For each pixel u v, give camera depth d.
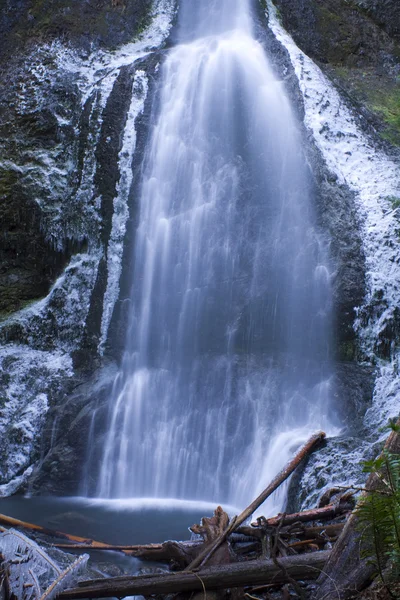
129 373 9.05
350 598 3.44
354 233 9.45
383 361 8.72
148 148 10.55
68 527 6.86
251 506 5.22
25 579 4.03
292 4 13.68
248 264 9.52
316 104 11.15
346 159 10.69
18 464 8.34
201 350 9.27
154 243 9.98
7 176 11.08
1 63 12.39
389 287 8.97
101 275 9.84
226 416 8.41
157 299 9.67
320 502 5.63
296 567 3.73
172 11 13.62
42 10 12.95
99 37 12.85
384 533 3.22
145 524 7.01
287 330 9.13
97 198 10.27
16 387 9.04
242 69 11.04
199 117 10.74
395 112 12.29
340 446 6.79
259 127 10.63
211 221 9.93
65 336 9.63
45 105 11.53
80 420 8.45
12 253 10.81
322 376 8.60
